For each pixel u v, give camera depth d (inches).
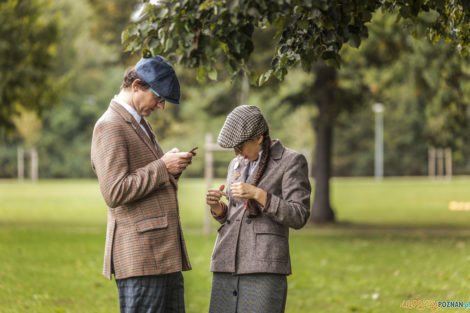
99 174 132.6
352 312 268.2
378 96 762.2
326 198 795.4
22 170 2290.8
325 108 742.5
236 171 145.6
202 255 461.7
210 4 118.0
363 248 515.2
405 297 288.4
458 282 306.2
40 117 703.1
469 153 2065.7
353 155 2326.5
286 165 139.6
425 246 516.4
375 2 136.0
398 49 644.1
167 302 141.5
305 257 463.5
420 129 2215.8
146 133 142.6
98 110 2413.9
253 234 138.7
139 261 133.1
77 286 320.8
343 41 132.3
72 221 791.1
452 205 1042.7
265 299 137.0
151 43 124.9
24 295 287.3
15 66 658.8
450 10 147.6
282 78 139.6
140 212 134.6
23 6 665.6
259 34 642.8
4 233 576.1
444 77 634.8
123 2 773.3
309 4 118.0
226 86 747.4
